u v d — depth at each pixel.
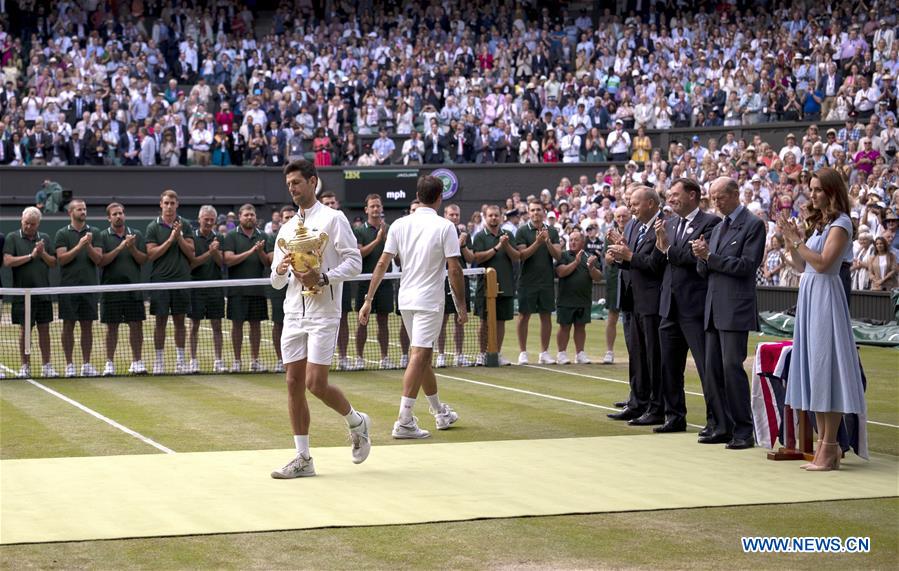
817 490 7.69
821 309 8.38
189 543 6.20
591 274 16.27
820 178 8.40
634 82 33.47
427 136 32.31
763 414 9.27
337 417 11.03
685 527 6.64
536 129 32.78
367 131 33.25
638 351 10.86
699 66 32.84
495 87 33.78
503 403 12.17
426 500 7.26
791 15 33.81
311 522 6.66
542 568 5.79
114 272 14.92
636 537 6.41
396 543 6.24
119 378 14.40
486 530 6.54
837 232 8.28
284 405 11.86
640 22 36.06
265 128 32.97
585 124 31.86
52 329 20.53
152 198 31.56
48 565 5.75
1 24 35.91
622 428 10.49
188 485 7.67
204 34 36.31
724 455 9.01
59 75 33.31
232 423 10.62
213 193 31.91
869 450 9.44
